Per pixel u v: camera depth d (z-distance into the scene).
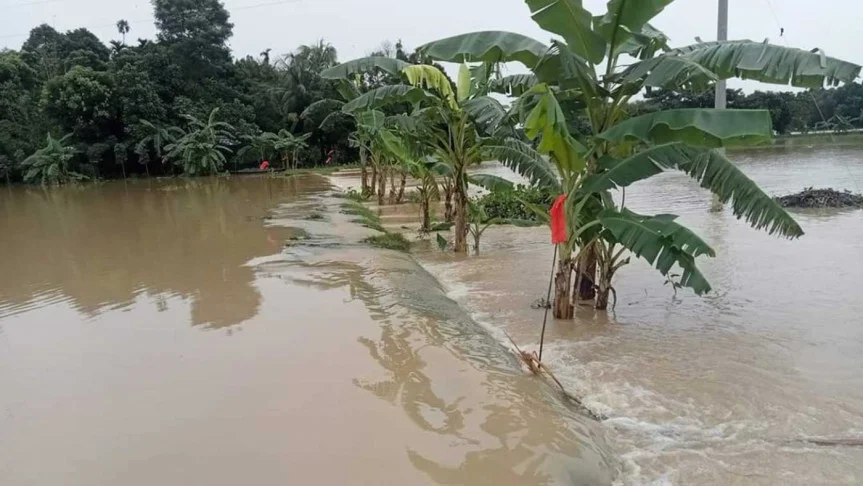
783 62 5.44
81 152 36.84
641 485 3.67
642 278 8.63
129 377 5.14
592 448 4.01
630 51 7.04
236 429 4.08
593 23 6.38
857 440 4.05
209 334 6.29
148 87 38.41
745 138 5.09
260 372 5.13
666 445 4.13
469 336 6.31
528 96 7.33
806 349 5.68
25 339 6.42
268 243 12.11
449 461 3.69
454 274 9.67
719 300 7.37
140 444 3.92
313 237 12.62
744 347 5.81
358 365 5.29
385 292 7.88
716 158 6.03
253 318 6.83
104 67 39.97
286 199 21.98
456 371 5.20
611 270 7.22
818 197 14.18
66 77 36.44
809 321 6.43
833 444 4.02
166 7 42.69
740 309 6.98
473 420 4.28
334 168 43.19
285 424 4.14
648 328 6.54
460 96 10.71
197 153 37.62
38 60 42.81
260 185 30.55
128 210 20.09
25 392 4.92
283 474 3.49
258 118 44.94
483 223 12.55
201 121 39.44
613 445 4.18
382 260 9.97
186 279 9.05
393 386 4.84
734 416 4.47
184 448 3.83
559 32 6.11
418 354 5.62
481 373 5.20
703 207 15.27
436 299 7.74
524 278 9.07
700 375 5.21
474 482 3.46
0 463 3.75
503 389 4.87
